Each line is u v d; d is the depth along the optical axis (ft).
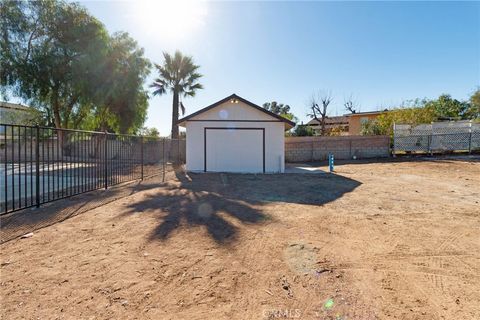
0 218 15.16
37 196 17.58
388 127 70.59
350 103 112.37
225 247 11.37
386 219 15.56
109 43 57.93
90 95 55.16
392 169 40.68
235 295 7.82
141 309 7.09
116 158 33.55
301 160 59.00
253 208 18.04
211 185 27.81
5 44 47.42
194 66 67.31
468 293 8.04
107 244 11.55
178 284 8.38
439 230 13.64
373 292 8.04
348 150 59.47
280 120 40.96
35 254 10.43
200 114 40.91
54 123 60.39
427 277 8.98
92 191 23.95
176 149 53.47
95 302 7.34
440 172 36.45
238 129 41.01
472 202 19.66
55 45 51.42
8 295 7.59
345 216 16.19
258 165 41.04
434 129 59.26
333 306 7.32
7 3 47.09
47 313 6.83
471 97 91.20
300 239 12.38
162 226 14.02
